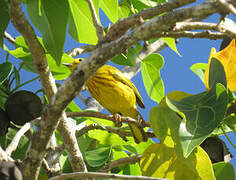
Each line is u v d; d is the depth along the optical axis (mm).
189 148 3021
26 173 2850
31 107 3951
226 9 2225
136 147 5250
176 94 4035
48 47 3355
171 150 3760
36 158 2816
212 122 3209
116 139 5070
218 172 3916
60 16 3344
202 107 3383
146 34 2582
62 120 3332
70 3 4035
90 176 2611
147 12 2789
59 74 4840
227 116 3998
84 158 4578
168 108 3629
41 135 2756
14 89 4516
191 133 3117
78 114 3955
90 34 4211
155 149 3797
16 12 2824
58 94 2650
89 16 4078
